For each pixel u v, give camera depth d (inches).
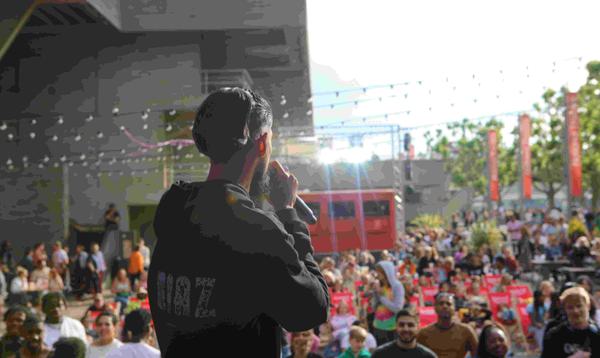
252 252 70.7
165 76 1493.6
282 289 70.5
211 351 71.0
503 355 277.3
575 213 1178.0
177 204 76.8
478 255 1104.2
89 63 1485.0
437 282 962.1
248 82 1736.0
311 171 1850.4
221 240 71.8
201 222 73.4
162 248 76.4
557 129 2657.5
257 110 78.3
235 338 70.9
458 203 2861.7
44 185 1407.5
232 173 77.4
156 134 1470.2
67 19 1396.4
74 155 1448.1
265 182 81.4
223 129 76.5
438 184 2783.0
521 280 1119.0
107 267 1259.8
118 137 1460.4
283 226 75.5
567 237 1200.8
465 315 504.7
